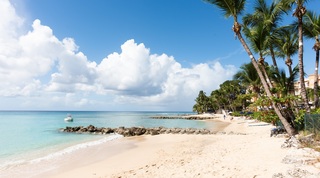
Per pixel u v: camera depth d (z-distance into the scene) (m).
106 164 13.07
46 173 11.55
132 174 9.79
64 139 27.16
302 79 15.34
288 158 7.99
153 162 12.60
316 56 17.28
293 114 16.22
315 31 16.94
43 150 19.03
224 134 26.97
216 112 126.62
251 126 33.69
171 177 8.44
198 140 21.30
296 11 15.12
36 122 64.69
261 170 7.46
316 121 11.84
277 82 20.20
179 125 55.03
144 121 78.81
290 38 19.17
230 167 8.59
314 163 7.13
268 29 16.80
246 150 11.82
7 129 41.03
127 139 26.09
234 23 15.43
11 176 11.15
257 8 18.48
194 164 10.27
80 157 15.59
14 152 18.19
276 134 16.34
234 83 83.75
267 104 16.23
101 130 36.69
